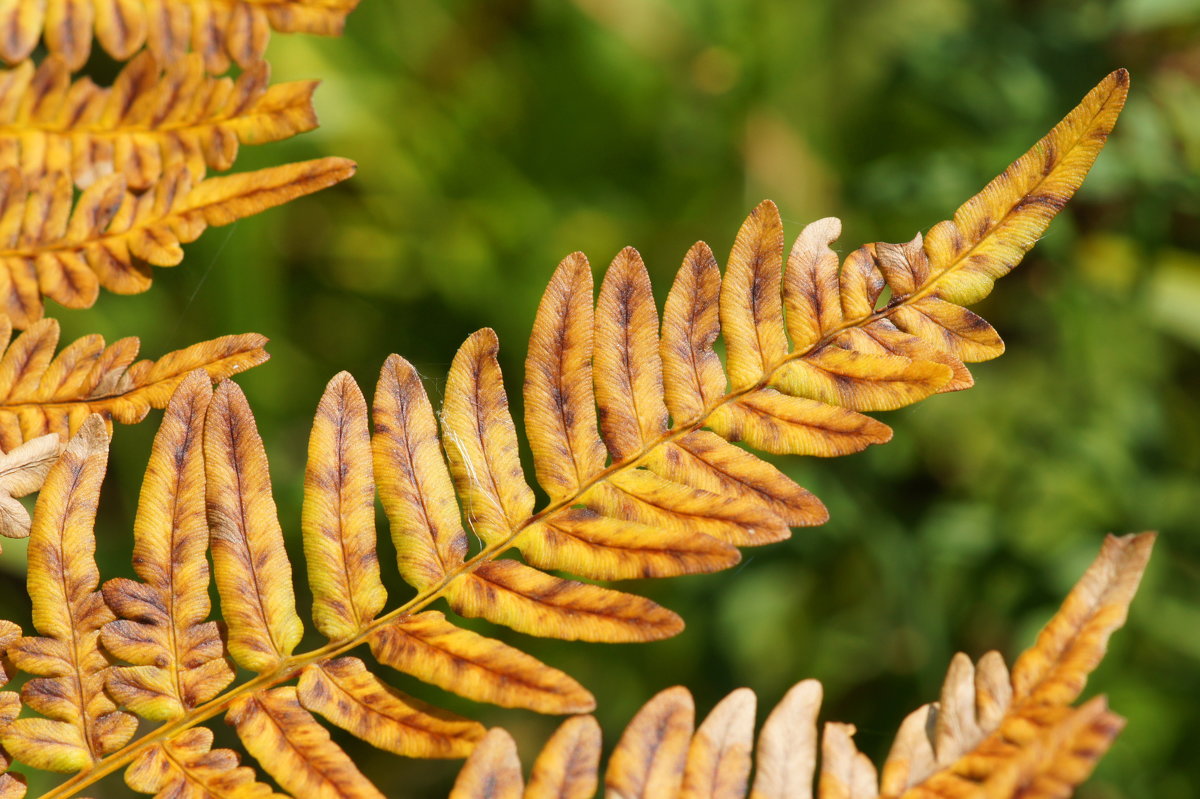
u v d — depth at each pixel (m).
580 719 0.34
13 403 0.37
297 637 0.35
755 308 0.36
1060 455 0.54
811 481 0.54
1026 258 0.56
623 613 0.35
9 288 0.38
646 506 0.35
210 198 0.38
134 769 0.35
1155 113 0.50
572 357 0.36
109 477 0.57
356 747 0.55
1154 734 0.50
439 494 0.35
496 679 0.35
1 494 0.36
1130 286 0.53
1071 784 0.33
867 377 0.35
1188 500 0.52
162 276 0.56
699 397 0.36
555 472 0.35
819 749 0.53
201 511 0.35
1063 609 0.34
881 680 0.55
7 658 0.35
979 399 0.56
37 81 0.38
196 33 0.39
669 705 0.34
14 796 0.35
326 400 0.35
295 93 0.38
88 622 0.35
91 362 0.37
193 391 0.35
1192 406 0.56
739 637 0.55
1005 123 0.55
